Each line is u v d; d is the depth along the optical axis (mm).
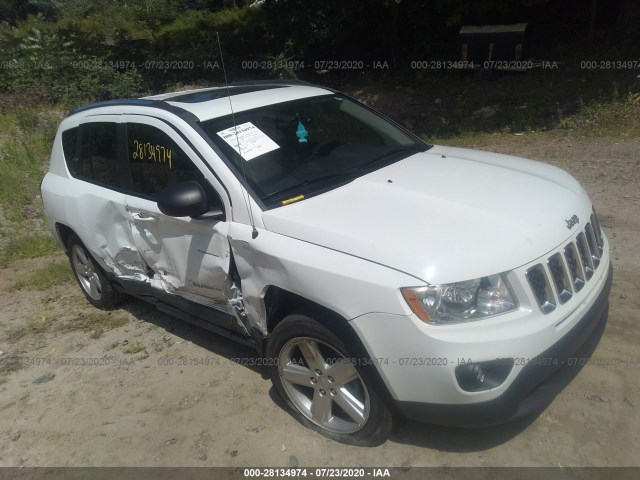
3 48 16188
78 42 16203
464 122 10266
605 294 3312
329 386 3221
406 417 2977
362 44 14102
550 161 7785
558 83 10898
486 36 11633
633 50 11367
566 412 3287
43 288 5953
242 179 3459
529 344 2729
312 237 3088
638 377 3479
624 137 8320
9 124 12484
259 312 3406
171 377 4133
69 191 4816
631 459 2947
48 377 4375
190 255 3758
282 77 13898
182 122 3768
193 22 20938
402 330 2730
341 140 4055
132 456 3439
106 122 4453
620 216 5828
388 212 3184
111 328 4980
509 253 2832
